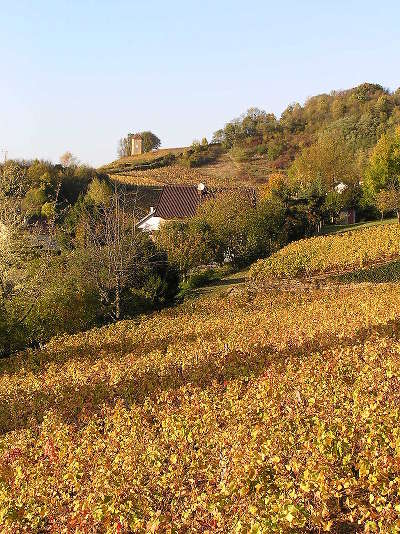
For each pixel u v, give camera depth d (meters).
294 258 38.09
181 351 18.84
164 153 128.12
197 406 13.10
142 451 11.00
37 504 10.05
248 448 10.10
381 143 55.00
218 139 128.75
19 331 26.52
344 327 19.17
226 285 38.00
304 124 123.69
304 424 11.37
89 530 9.27
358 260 36.28
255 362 16.58
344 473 9.73
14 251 27.81
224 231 45.94
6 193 29.58
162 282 33.66
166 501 9.50
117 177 99.44
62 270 29.38
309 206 50.88
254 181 97.06
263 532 7.77
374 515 8.25
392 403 11.77
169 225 44.00
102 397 15.32
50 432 13.31
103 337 23.69
